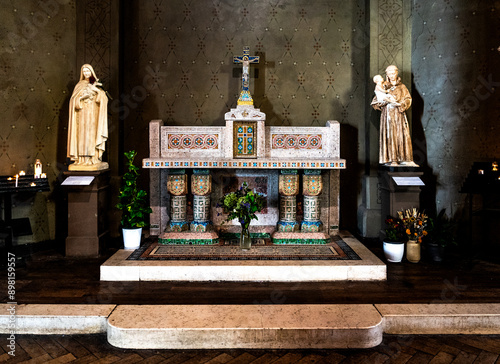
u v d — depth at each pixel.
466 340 3.30
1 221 4.82
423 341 3.29
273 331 3.15
